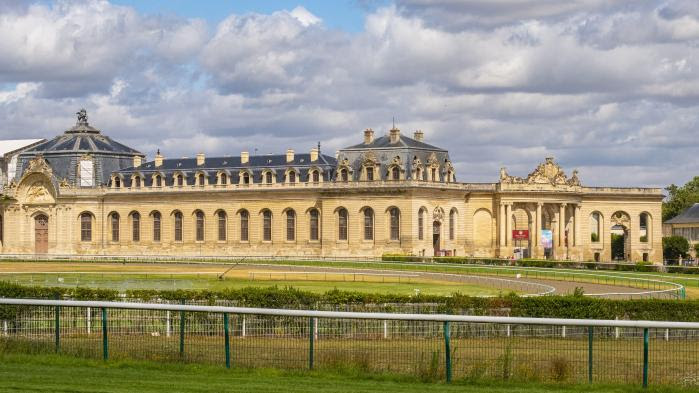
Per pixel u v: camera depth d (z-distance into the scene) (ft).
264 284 507.71
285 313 205.46
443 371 202.69
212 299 323.16
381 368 204.64
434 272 623.36
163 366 209.36
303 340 220.43
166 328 233.55
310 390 190.49
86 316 233.96
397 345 215.92
